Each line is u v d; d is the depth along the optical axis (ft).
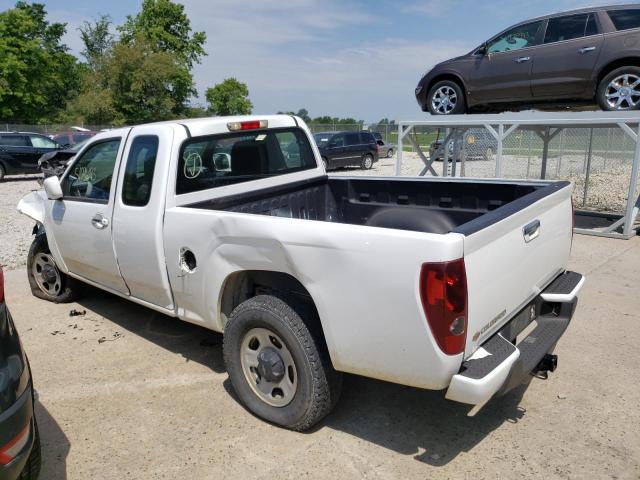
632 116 24.49
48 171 48.42
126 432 10.95
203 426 11.08
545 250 11.07
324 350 10.03
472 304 8.54
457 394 8.51
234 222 10.59
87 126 134.72
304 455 10.03
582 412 11.29
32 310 17.98
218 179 13.65
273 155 15.35
